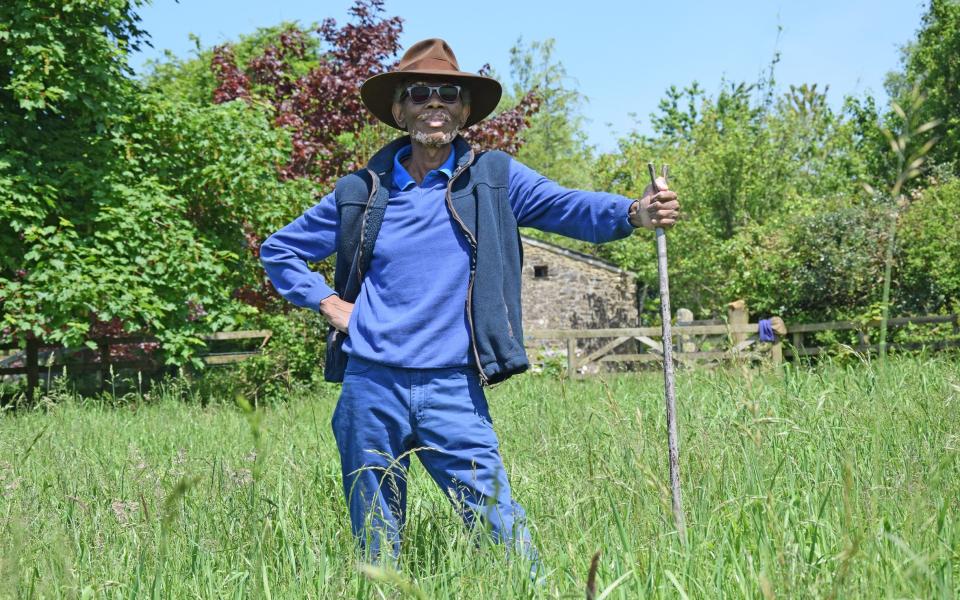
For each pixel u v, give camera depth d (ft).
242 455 16.56
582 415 17.66
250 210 46.14
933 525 8.27
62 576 8.27
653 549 7.91
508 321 10.02
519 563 8.00
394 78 10.87
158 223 41.63
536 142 141.59
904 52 86.33
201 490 11.80
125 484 12.83
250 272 48.26
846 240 50.96
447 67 10.69
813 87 78.23
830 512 9.39
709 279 73.87
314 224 11.05
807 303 51.90
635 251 81.35
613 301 83.71
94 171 40.37
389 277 10.16
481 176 10.30
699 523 9.03
